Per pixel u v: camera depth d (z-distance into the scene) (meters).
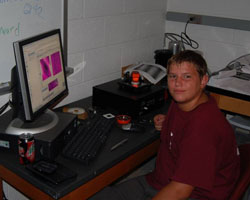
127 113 1.98
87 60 2.29
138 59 2.72
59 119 1.65
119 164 1.61
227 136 1.40
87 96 2.37
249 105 2.01
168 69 1.49
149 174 1.71
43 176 1.35
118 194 1.60
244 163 1.51
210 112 1.38
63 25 2.03
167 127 1.61
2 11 1.68
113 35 2.43
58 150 1.52
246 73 2.29
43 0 1.87
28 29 1.83
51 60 1.64
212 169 1.30
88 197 1.47
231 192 1.46
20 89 1.42
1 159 1.47
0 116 1.66
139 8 2.57
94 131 1.73
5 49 1.75
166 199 1.30
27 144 1.40
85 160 1.47
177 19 2.81
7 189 2.04
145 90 2.08
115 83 2.20
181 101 1.45
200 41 2.78
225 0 2.59
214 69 2.78
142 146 1.71
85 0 2.14
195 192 1.46
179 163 1.33
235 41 2.63
